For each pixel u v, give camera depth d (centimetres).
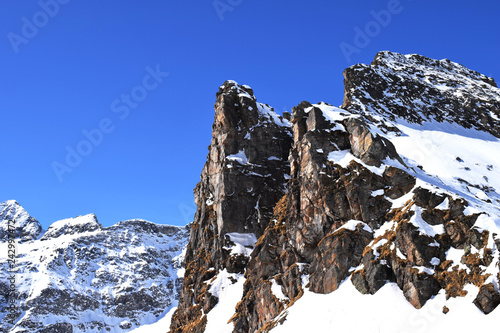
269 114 10481
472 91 15762
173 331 9750
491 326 5009
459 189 7912
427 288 5750
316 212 7394
